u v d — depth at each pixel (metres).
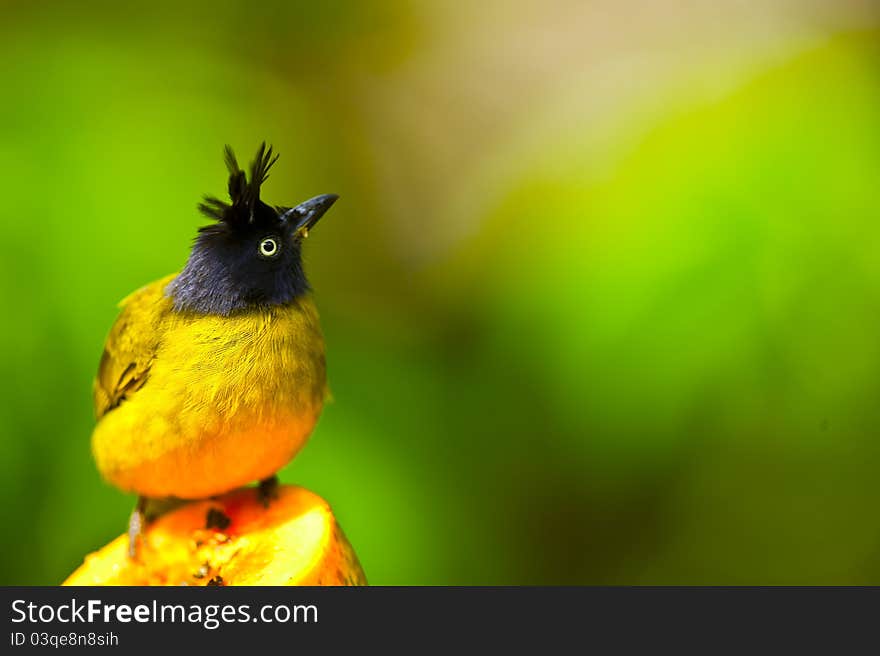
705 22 13.30
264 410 8.38
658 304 9.55
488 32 14.56
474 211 12.68
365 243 12.88
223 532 8.72
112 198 9.74
